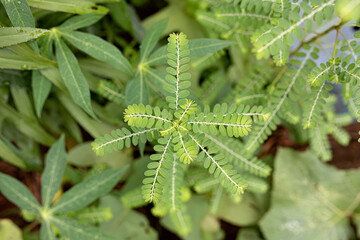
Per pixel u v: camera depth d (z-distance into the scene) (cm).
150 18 69
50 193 60
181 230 66
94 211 64
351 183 75
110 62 54
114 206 70
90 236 60
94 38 54
